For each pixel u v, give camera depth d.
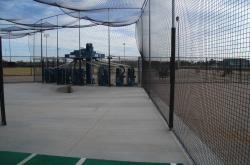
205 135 6.34
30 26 19.72
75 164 4.98
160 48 10.49
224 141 5.82
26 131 7.31
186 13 6.54
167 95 12.08
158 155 5.40
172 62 7.05
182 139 6.22
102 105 11.69
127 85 20.80
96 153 5.55
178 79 10.09
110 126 7.82
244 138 5.91
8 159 5.24
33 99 13.77
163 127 7.64
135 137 6.67
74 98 14.08
